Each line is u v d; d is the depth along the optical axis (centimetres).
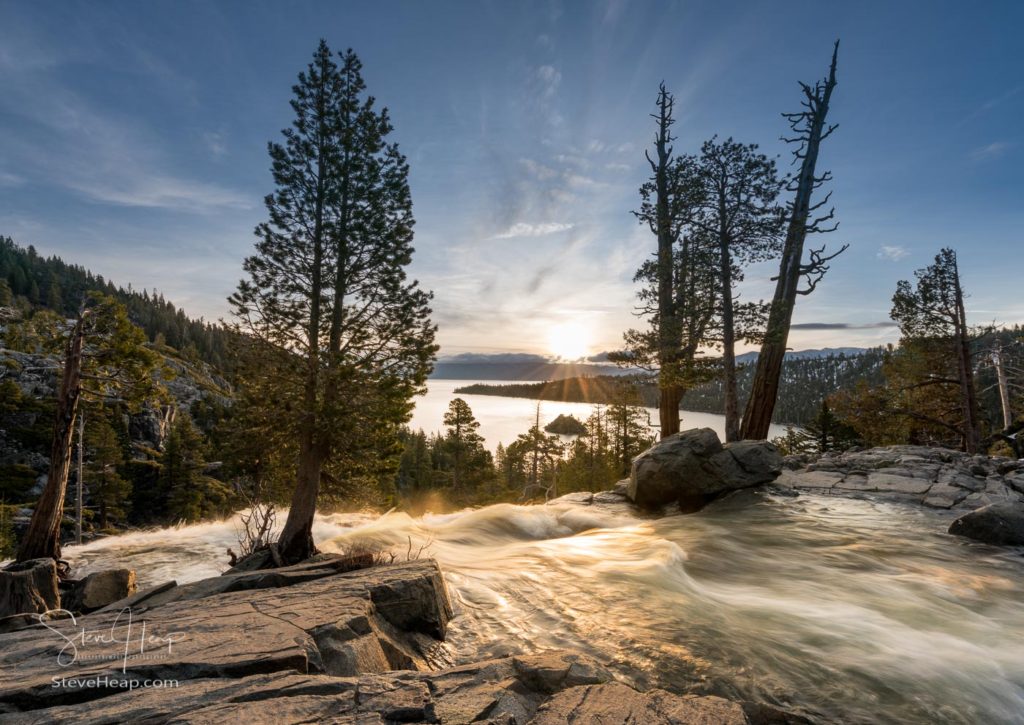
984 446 2494
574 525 1474
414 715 311
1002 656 579
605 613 692
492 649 586
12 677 361
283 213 1447
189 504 5472
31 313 12006
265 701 319
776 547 1062
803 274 2089
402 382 1449
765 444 1658
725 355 2025
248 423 1398
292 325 1420
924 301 2669
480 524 1455
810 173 2152
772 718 445
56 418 1468
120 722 294
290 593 612
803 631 639
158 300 19412
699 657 556
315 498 1362
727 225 2044
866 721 448
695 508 1523
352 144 1442
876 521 1236
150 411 6881
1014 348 2819
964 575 874
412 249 1475
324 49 1471
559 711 319
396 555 1084
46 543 1375
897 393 2941
